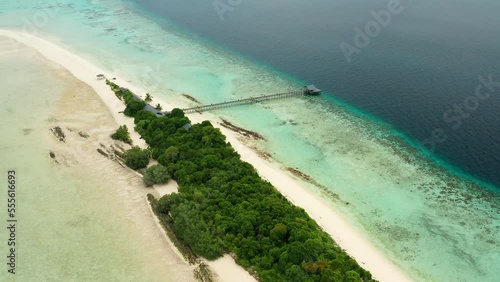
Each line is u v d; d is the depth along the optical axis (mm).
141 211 73812
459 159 91812
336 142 97625
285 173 84625
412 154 93688
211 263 62344
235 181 75562
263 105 113500
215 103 113750
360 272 58406
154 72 133875
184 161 81438
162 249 65625
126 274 61000
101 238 67750
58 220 71500
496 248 68562
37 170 84500
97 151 91312
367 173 86500
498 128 101750
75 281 59969
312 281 55250
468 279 62750
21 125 100500
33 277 60625
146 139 92062
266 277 57406
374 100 117500
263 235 64125
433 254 67062
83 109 108750
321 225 70188
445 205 78250
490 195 81312
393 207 77062
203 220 67688
